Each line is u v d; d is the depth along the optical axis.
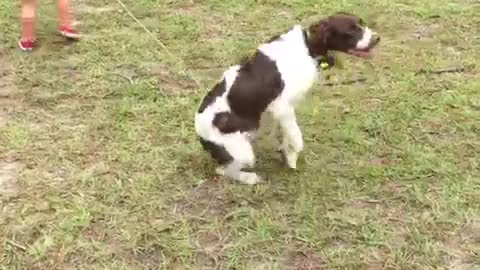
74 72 5.99
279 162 5.14
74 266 4.57
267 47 4.86
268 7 6.89
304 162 5.14
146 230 4.73
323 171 5.07
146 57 6.16
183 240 4.68
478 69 6.02
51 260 4.59
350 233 4.71
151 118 5.51
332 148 5.25
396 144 5.27
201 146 5.19
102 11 6.81
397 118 5.49
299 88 4.86
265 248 4.63
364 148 5.24
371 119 5.47
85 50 6.24
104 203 4.89
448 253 4.60
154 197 4.92
